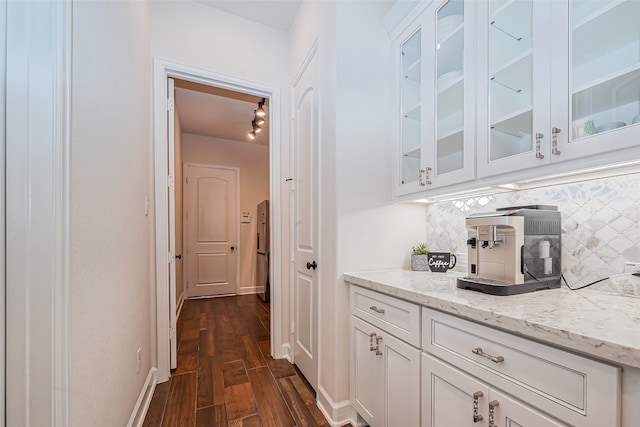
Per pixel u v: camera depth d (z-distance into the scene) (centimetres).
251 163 515
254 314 364
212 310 384
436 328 101
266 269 432
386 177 171
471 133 124
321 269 174
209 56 220
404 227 176
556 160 94
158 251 201
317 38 184
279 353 234
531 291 105
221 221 486
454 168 136
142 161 177
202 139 479
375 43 171
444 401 97
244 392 184
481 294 102
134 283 154
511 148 110
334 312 157
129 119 149
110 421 116
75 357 89
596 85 88
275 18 234
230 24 228
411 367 111
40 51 81
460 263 163
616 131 81
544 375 69
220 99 342
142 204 175
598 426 60
